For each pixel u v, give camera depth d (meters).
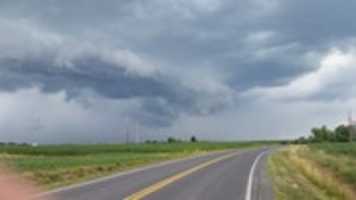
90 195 16.14
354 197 29.77
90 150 75.81
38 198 15.18
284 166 37.97
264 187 21.05
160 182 21.38
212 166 34.16
